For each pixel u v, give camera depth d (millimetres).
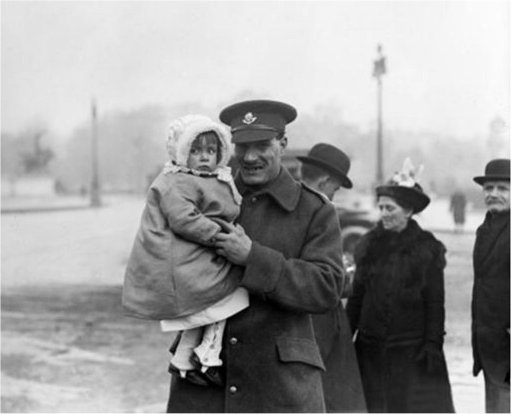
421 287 3936
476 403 3955
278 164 2568
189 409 2570
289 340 2502
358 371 3744
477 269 4117
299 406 2475
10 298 5254
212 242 2400
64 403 4891
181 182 2439
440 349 3924
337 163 3920
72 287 5191
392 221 3994
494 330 4059
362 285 3977
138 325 5078
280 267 2400
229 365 2494
